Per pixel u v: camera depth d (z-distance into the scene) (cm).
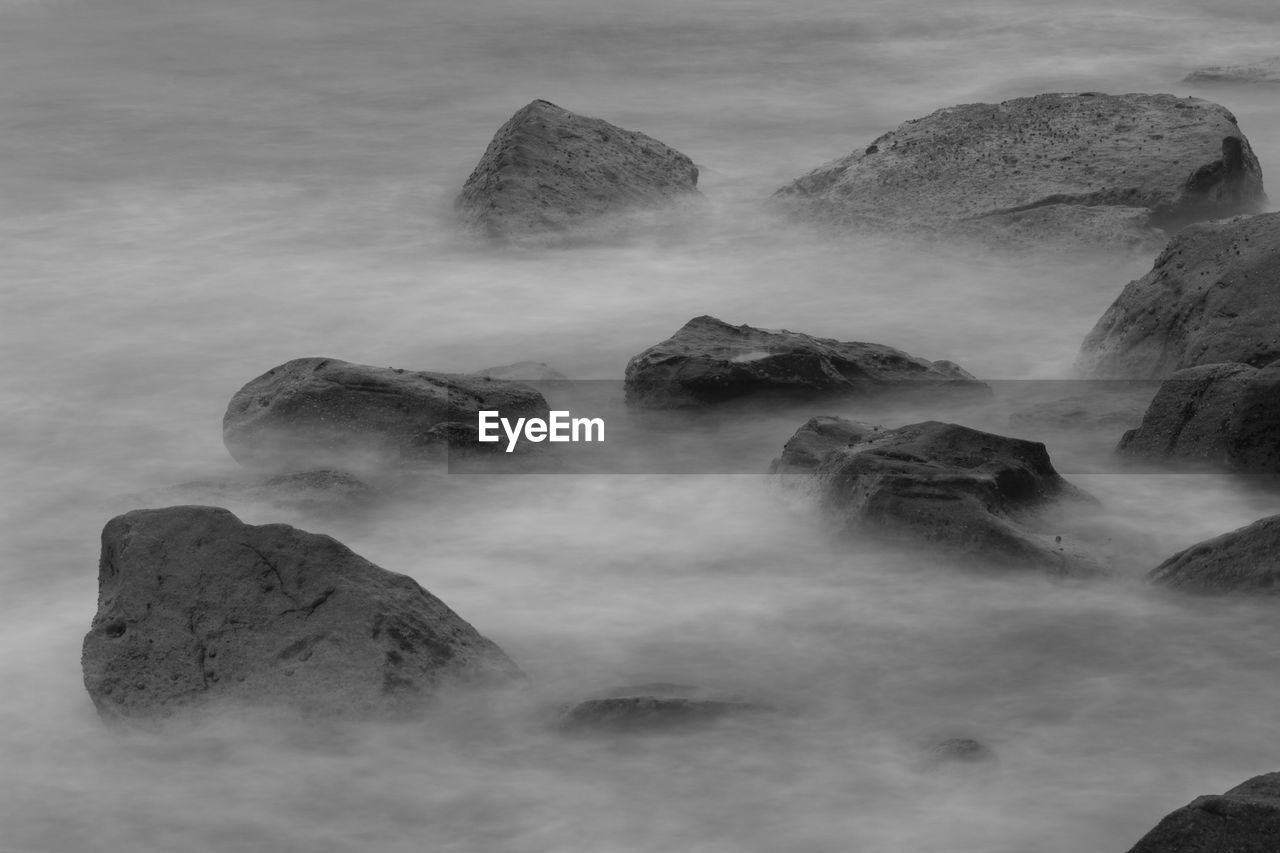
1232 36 5125
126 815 1309
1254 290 2075
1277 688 1426
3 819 1311
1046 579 1599
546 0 5847
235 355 2522
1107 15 5491
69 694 1496
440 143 3912
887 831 1255
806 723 1392
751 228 3069
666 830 1265
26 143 3959
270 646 1416
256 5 5794
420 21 5509
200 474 2047
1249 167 3064
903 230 2911
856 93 4456
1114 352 2217
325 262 2978
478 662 1435
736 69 4769
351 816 1295
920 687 1448
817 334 2550
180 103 4391
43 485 2031
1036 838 1241
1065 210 2856
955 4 5725
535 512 1842
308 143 3931
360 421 1944
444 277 2869
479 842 1259
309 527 1809
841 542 1692
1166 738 1362
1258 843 1116
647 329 2594
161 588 1467
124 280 2905
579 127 3222
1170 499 1792
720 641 1539
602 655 1519
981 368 2378
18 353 2536
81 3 5834
